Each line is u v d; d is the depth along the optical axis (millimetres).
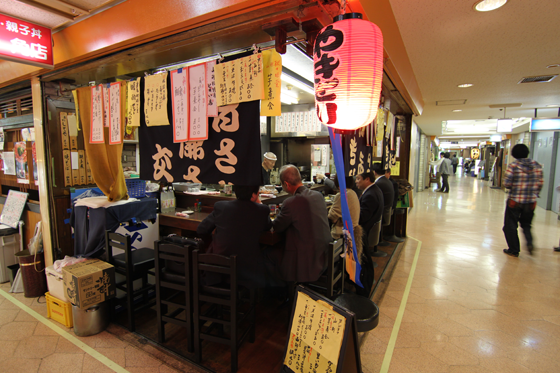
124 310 2879
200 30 1916
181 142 2205
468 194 12102
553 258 4453
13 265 3529
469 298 3197
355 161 2730
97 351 2303
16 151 3879
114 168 2959
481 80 4449
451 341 2465
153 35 2080
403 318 2805
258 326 2676
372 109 1393
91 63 2547
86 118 2828
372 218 3596
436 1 2236
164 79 2203
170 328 2605
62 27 2559
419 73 4113
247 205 2312
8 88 3381
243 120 1927
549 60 3525
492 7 2293
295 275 2473
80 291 2348
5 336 2498
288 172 2617
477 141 22422
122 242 2482
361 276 2766
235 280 2014
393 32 2516
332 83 1354
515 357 2279
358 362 1632
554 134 7988
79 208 2947
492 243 5230
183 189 3896
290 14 1621
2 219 3893
